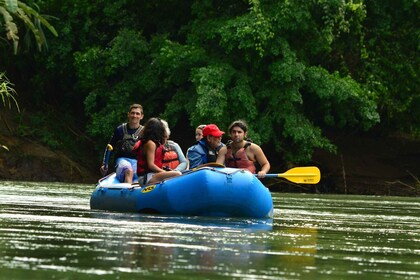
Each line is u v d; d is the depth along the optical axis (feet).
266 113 162.30
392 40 175.52
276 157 177.88
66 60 179.93
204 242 41.81
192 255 35.55
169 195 65.10
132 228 49.49
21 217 56.44
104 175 78.28
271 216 66.69
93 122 170.60
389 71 174.40
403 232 56.70
